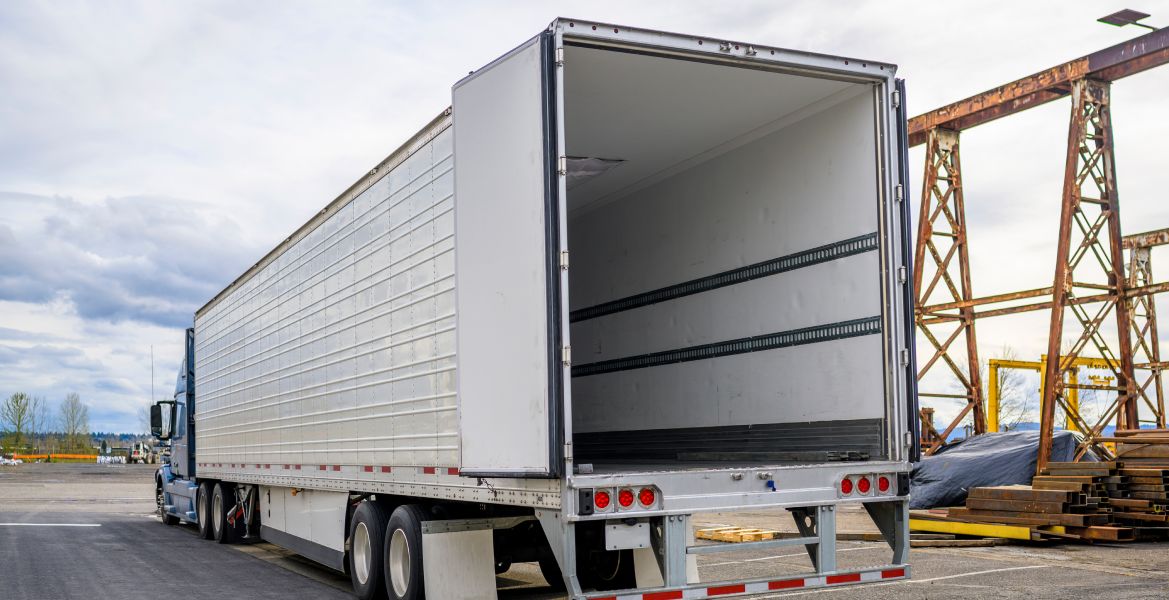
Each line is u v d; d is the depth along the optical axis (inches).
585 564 321.7
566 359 221.5
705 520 663.1
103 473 1908.2
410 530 298.5
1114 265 663.1
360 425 339.9
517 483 241.6
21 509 919.7
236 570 440.5
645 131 314.3
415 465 292.7
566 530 222.7
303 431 406.9
